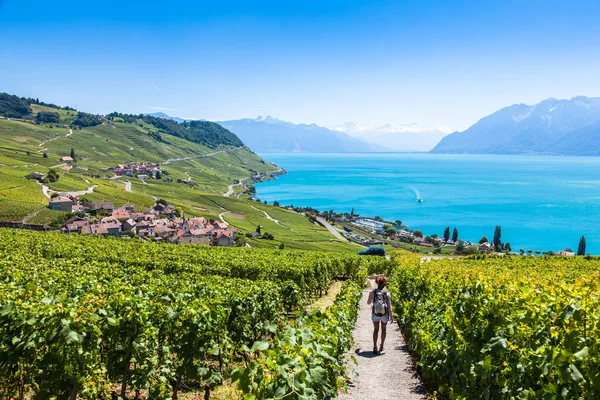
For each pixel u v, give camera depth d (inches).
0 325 278.5
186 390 395.9
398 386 388.8
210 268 1022.4
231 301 482.0
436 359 378.0
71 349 273.9
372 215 7278.5
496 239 4623.5
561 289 265.1
